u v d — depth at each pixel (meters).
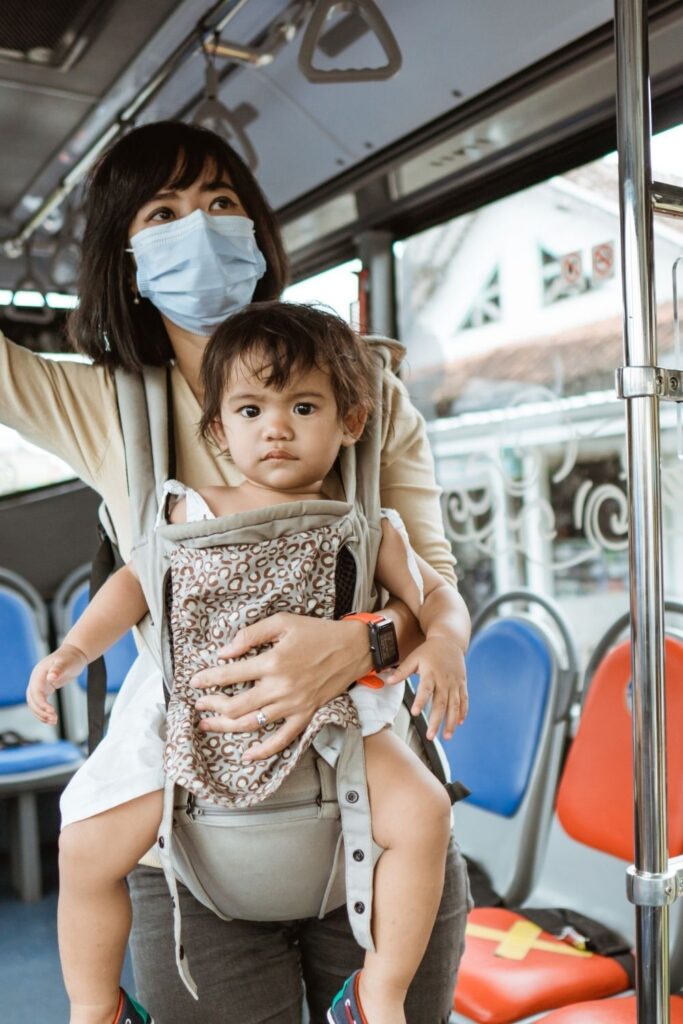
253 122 3.42
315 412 1.23
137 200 1.40
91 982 1.21
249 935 1.30
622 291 1.23
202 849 1.20
